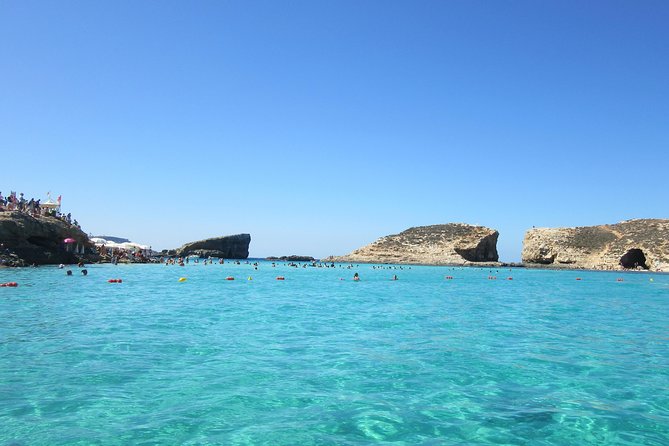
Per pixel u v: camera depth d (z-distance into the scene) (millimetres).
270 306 25422
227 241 147875
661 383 10961
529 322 20641
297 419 8344
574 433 7984
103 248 78125
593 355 13773
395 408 9055
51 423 7824
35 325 16938
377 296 33188
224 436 7531
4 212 54906
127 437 7367
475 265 116625
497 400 9656
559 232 123750
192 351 13352
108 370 11078
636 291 41781
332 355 13266
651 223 114500
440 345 14977
